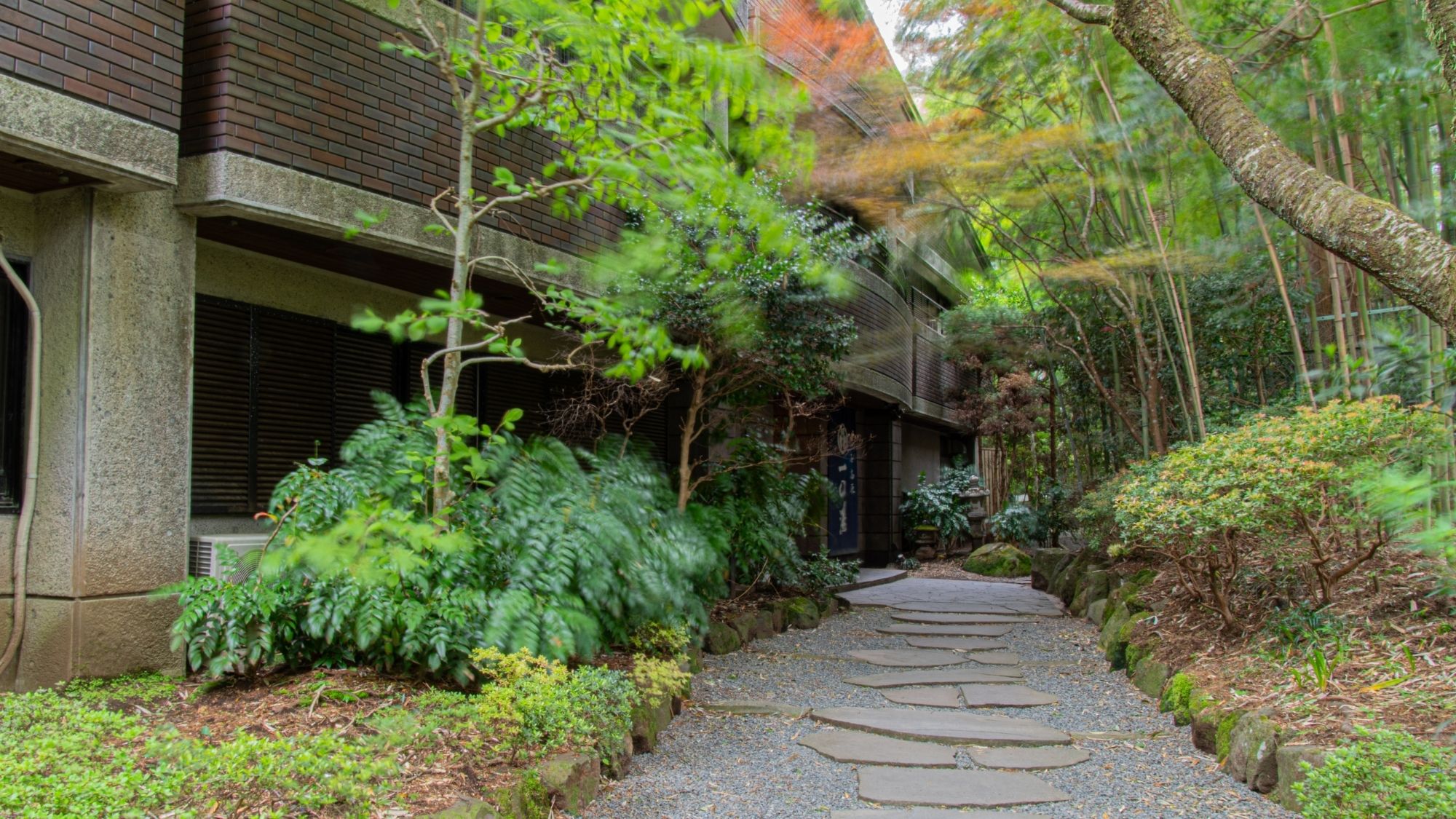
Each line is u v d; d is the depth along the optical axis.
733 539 7.91
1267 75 6.13
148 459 4.33
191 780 2.76
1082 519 9.73
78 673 4.01
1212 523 4.80
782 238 4.76
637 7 4.16
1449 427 4.65
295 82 4.70
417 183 5.34
